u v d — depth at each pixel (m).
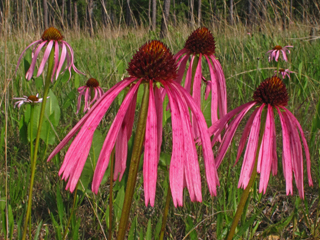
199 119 0.33
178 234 0.50
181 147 0.32
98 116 0.32
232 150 0.60
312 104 0.84
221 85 0.46
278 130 0.73
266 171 0.37
